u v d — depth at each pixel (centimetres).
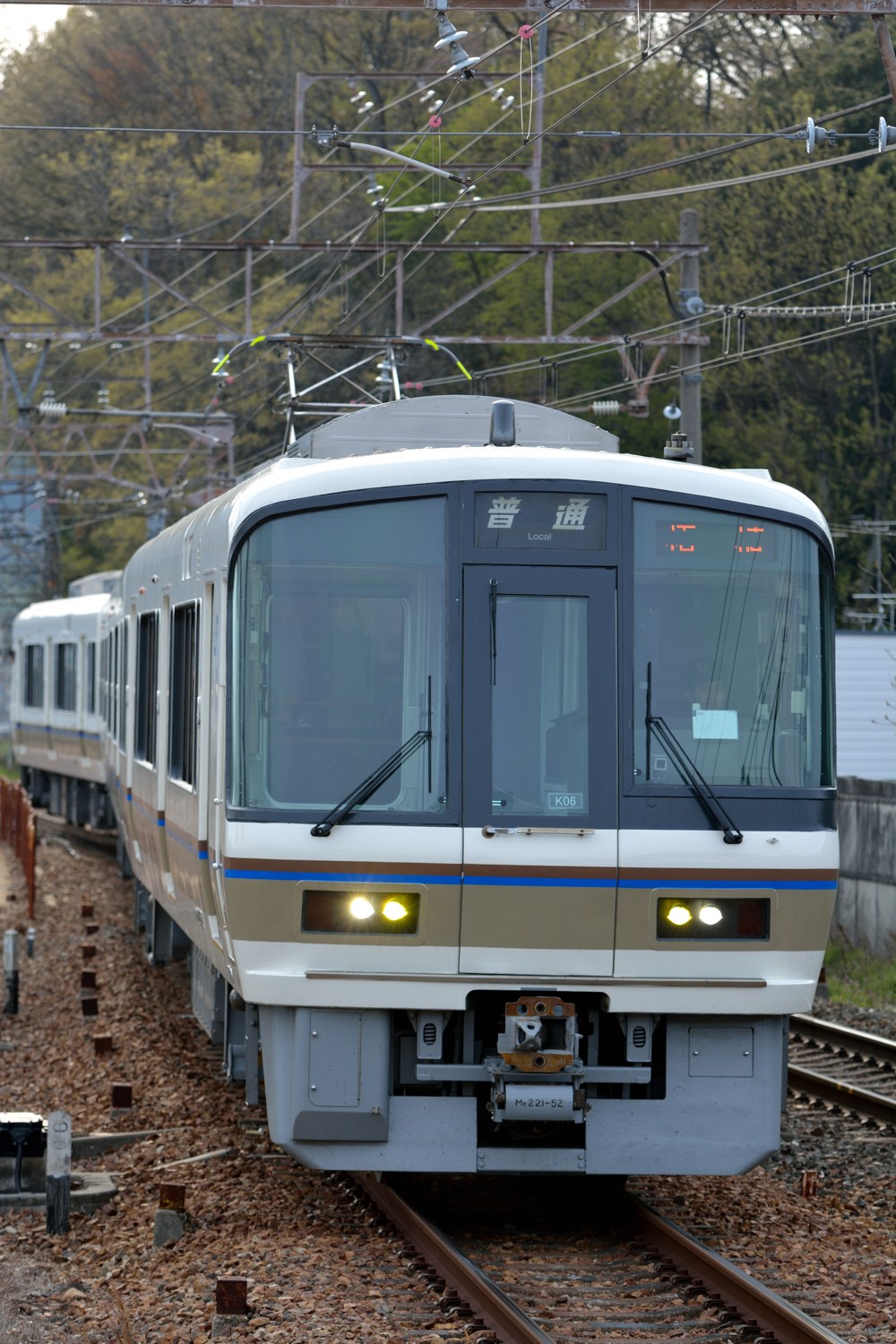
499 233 14700
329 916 2820
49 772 12462
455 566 2855
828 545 2961
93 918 7494
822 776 2928
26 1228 3272
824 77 13725
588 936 2823
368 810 2823
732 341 13075
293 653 2869
